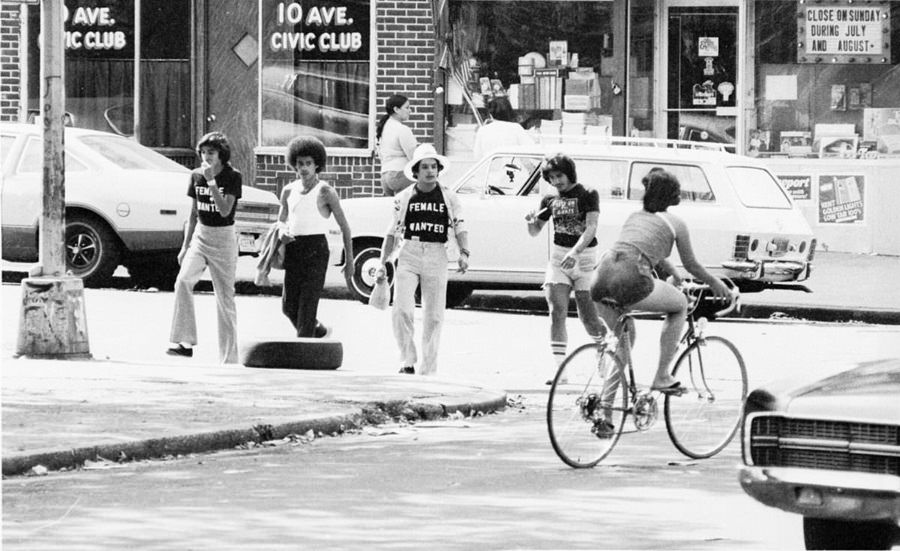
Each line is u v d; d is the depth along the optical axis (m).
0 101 59.09
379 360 35.72
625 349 24.81
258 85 58.47
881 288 48.38
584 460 24.19
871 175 55.16
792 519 20.27
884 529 18.16
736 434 26.73
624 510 20.77
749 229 43.28
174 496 21.36
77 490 21.73
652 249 24.88
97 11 59.38
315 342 33.19
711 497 21.77
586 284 34.06
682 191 43.94
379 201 45.31
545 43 57.09
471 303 48.62
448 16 57.00
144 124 59.34
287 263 33.75
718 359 26.23
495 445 25.94
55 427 25.05
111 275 47.09
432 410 28.64
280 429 26.06
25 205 46.09
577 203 33.78
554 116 57.12
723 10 56.47
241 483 22.36
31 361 32.81
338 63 57.66
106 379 30.33
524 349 38.03
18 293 45.44
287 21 58.03
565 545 18.56
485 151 54.75
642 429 24.94
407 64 57.06
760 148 56.34
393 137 49.06
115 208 46.00
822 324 43.78
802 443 17.09
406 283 32.38
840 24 55.69
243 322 41.12
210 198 33.75
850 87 55.78
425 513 20.33
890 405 16.73
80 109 59.62
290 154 33.66
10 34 58.94
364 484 22.34
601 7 56.78
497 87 57.16
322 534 19.00
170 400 28.00
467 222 44.38
